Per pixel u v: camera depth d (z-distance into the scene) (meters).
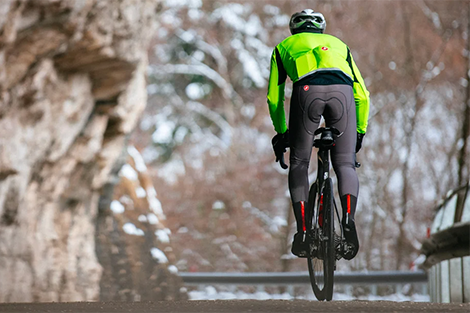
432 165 58.91
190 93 78.94
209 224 61.12
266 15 76.25
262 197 62.16
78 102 21.47
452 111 60.03
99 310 7.69
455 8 59.66
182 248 60.28
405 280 30.17
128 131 25.27
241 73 79.00
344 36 61.47
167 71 78.69
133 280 28.64
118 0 19.45
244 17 77.31
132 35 20.86
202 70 78.31
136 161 34.84
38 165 21.14
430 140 59.66
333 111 10.61
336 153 10.71
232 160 66.12
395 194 58.41
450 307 8.26
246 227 60.97
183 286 31.67
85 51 19.73
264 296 46.53
